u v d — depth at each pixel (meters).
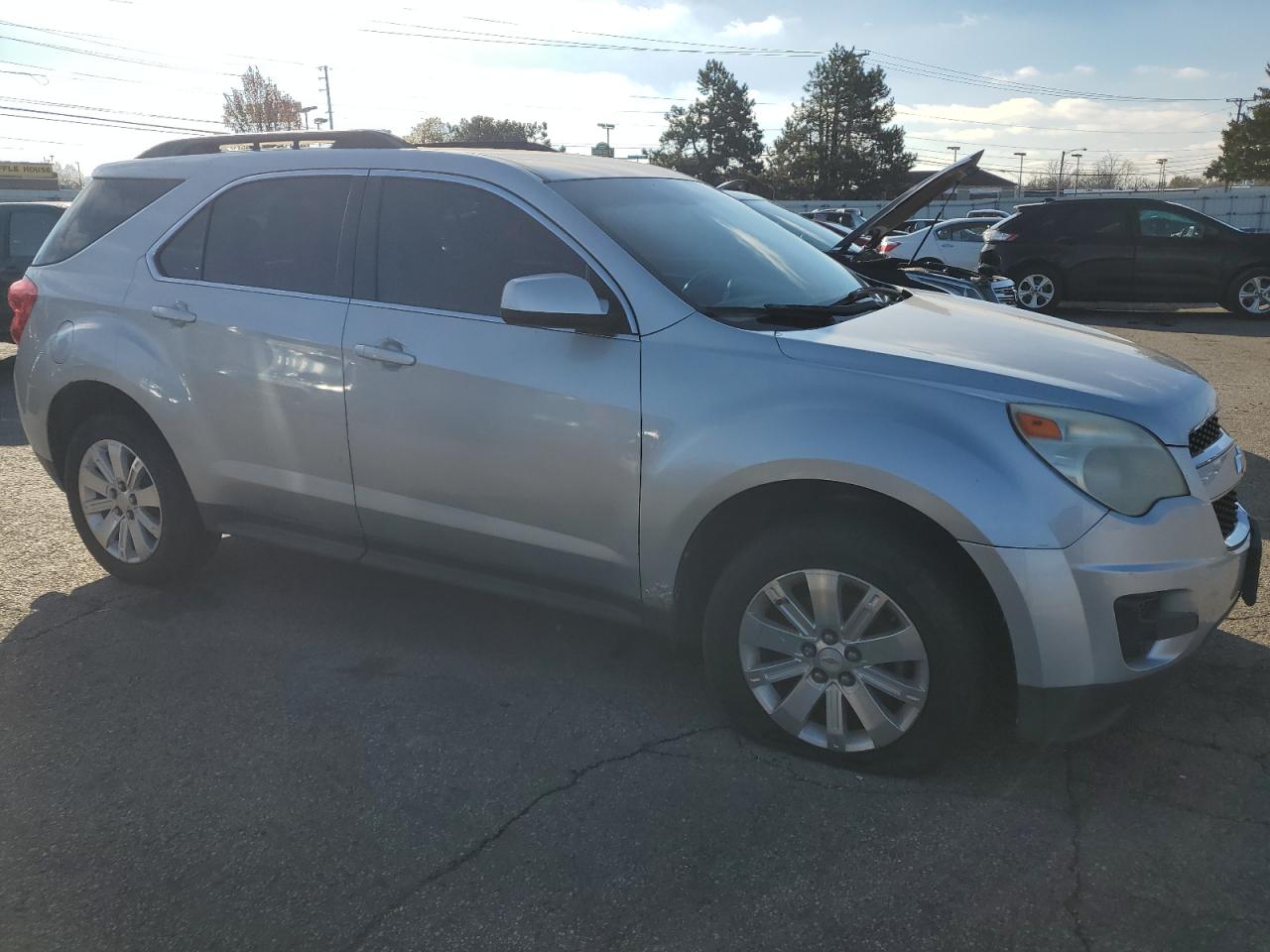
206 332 3.84
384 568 3.70
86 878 2.53
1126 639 2.64
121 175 4.29
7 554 4.80
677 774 2.95
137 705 3.38
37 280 4.36
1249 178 62.47
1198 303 13.88
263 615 4.11
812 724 2.99
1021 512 2.57
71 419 4.40
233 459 3.88
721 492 2.89
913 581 2.70
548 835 2.68
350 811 2.80
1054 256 14.17
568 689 3.49
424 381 3.38
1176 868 2.51
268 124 53.38
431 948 2.28
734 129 72.38
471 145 4.19
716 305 3.16
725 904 2.41
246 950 2.28
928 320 3.38
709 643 3.06
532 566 3.37
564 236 3.27
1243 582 2.99
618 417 3.05
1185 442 2.74
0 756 3.08
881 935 2.30
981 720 3.21
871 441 2.69
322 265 3.68
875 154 71.19
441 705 3.38
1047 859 2.55
